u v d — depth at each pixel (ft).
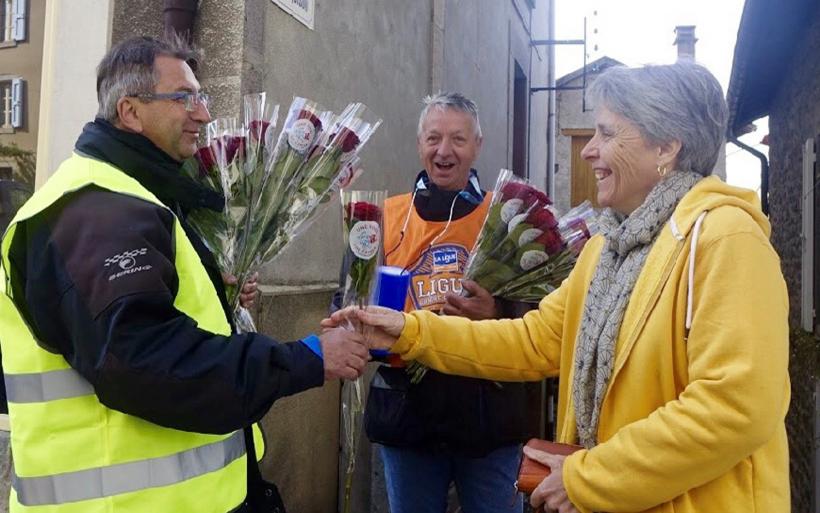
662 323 4.46
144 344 4.10
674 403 4.23
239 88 9.16
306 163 6.77
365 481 12.49
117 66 5.20
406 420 7.58
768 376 4.01
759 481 4.36
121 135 5.15
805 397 16.87
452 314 7.04
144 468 4.48
